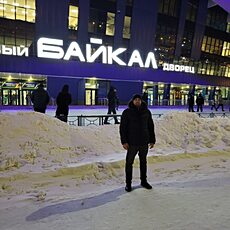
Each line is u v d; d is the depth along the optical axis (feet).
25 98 84.02
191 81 115.96
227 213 10.39
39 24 83.35
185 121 30.45
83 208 11.62
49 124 24.00
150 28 103.30
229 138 28.43
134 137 14.23
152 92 108.47
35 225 10.08
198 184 15.06
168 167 20.58
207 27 124.77
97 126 27.53
